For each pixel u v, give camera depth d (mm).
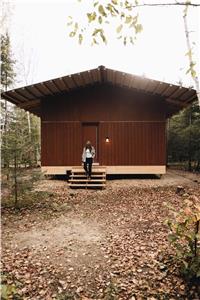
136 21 4062
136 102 17578
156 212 9836
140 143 17547
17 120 12617
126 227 8500
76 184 14570
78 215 9898
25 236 8023
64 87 16531
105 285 5492
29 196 11109
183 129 22234
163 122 17469
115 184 15516
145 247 6918
